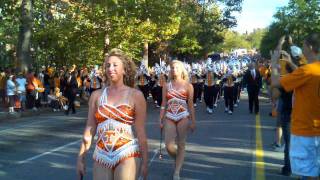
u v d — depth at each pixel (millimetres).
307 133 5535
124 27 30438
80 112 23297
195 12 52844
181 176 8734
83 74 29562
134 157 4719
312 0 41750
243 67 35812
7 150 11562
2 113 20453
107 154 4699
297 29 42062
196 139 13336
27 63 25688
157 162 9961
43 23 31625
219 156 10805
